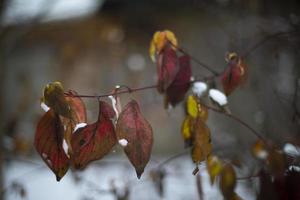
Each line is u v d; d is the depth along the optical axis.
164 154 8.61
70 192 5.09
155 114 5.68
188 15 6.61
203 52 4.26
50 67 9.58
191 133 1.38
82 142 1.14
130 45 9.00
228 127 3.57
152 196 2.89
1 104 3.89
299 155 1.57
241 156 2.23
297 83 2.00
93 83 7.71
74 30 9.68
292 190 1.46
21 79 5.74
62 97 1.13
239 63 1.42
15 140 3.72
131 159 1.17
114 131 1.17
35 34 9.76
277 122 2.41
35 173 5.44
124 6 8.95
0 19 3.97
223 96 1.41
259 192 1.52
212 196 2.46
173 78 1.40
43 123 1.14
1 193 2.95
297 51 2.30
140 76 6.91
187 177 3.30
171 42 1.44
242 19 2.97
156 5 8.25
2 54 4.02
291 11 2.78
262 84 2.68
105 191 2.76
